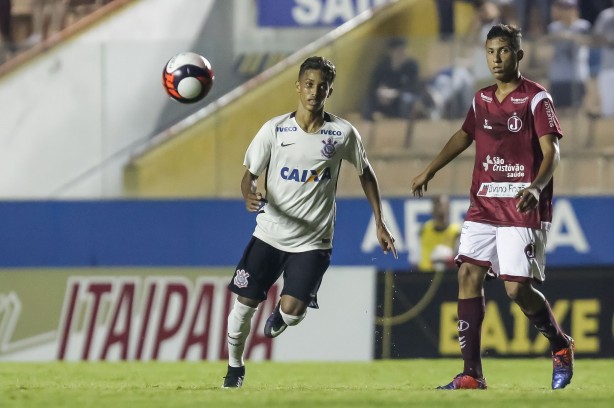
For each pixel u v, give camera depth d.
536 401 18.67
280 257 22.56
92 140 43.16
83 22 47.81
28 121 43.09
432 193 42.88
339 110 43.59
